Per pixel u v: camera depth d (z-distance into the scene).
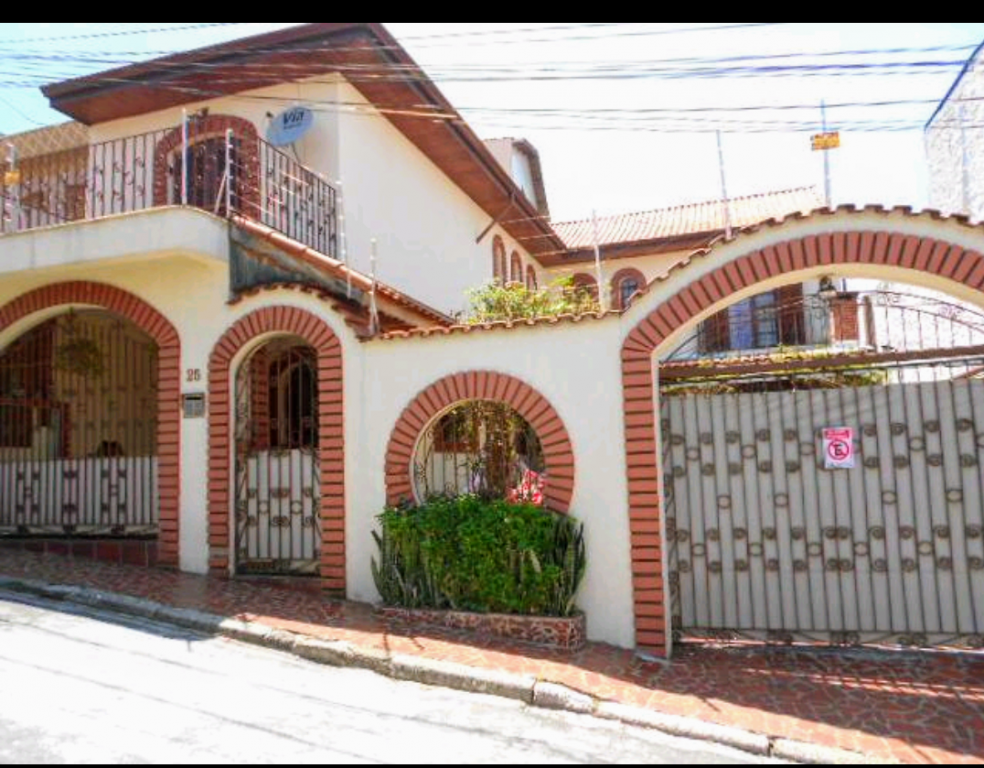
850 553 7.07
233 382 9.12
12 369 10.76
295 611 7.64
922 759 4.88
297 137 11.06
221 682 5.86
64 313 10.35
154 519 9.84
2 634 6.70
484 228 17.67
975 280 6.56
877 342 10.94
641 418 7.19
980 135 11.43
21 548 10.05
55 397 11.04
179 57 11.20
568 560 7.08
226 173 9.55
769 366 7.46
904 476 7.01
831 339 12.38
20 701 5.19
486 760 4.68
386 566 7.73
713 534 7.35
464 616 7.22
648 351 7.26
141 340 11.75
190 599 7.87
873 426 7.12
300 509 8.89
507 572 7.17
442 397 7.91
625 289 20.73
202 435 9.12
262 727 4.98
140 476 9.97
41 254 9.27
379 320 10.02
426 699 5.80
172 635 7.03
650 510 7.08
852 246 6.83
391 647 6.64
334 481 8.32
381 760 4.55
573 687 5.91
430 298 14.42
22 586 8.21
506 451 8.38
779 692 6.00
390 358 8.23
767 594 7.20
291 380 10.21
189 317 9.34
